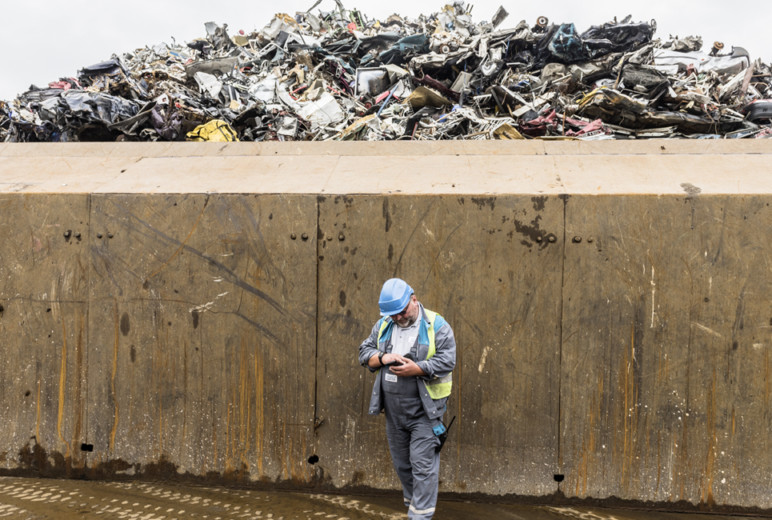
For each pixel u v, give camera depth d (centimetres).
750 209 367
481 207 388
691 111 684
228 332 410
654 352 377
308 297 403
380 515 372
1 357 431
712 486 375
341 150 477
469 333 391
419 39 955
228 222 408
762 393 370
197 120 661
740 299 370
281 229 404
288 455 407
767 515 369
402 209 394
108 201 417
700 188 378
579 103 689
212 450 414
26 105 779
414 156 458
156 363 416
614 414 382
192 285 412
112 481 422
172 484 418
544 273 384
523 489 389
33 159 488
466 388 393
